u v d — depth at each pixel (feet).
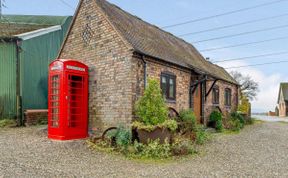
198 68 54.39
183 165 28.09
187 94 50.26
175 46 59.47
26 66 51.83
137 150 31.86
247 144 41.68
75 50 44.19
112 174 24.20
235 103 81.10
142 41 43.42
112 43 39.19
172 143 34.47
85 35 42.91
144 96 35.45
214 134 51.37
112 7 48.01
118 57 38.40
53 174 23.18
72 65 37.88
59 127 36.35
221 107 67.87
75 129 37.76
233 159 31.24
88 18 42.65
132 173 24.75
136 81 37.78
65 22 62.49
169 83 45.03
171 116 42.68
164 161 29.73
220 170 26.27
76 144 34.30
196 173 25.11
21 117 49.52
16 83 50.19
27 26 59.21
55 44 59.00
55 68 37.55
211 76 54.39
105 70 39.83
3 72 50.62
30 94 52.26
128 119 36.73
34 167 24.81
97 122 40.09
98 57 40.83
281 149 38.22
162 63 43.04
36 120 50.39
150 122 34.40
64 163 26.76
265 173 25.49
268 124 85.71
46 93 55.77
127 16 50.70
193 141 39.58
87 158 29.22
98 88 40.42
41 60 55.21
